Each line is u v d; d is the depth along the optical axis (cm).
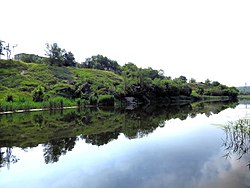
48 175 1244
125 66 11919
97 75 8931
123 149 1716
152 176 1164
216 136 2050
